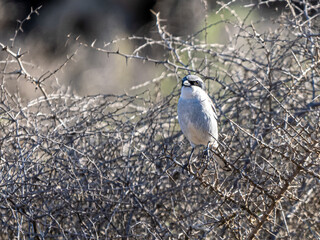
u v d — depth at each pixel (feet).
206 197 31.99
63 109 35.73
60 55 66.80
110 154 33.83
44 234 29.86
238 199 28.53
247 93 36.27
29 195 29.91
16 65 46.47
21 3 72.79
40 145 31.60
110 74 64.59
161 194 32.78
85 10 74.38
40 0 73.87
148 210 30.32
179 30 64.03
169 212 32.35
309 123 33.01
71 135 35.19
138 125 36.99
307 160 27.61
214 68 46.42
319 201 30.63
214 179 28.84
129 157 32.45
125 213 32.60
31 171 31.42
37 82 35.58
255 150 31.94
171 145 34.71
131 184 32.32
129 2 74.84
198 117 33.55
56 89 44.88
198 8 61.31
